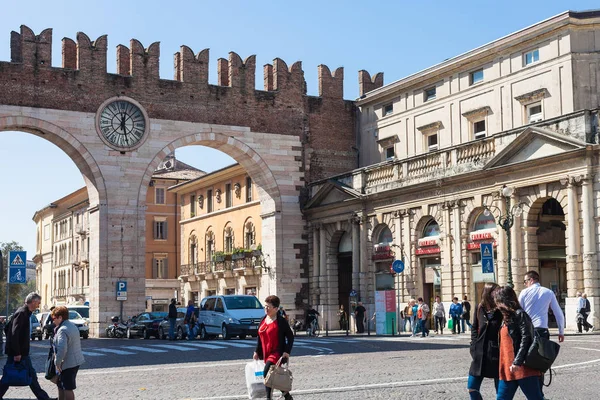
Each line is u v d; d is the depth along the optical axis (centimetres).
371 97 5588
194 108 5253
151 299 8638
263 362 1416
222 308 4234
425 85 5147
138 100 5094
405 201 4653
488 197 4091
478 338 1215
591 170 3581
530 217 3897
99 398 1747
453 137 4888
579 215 3638
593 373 1884
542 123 3819
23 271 3173
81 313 6159
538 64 4316
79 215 9919
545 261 3969
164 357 2898
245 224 6556
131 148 5038
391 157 5456
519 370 1091
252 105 5434
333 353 2809
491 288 1218
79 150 4906
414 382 1828
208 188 7312
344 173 5250
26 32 4850
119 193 4978
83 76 4962
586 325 3516
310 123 5622
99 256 4888
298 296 5447
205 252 7288
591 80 4134
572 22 4119
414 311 4153
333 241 5356
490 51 4575
